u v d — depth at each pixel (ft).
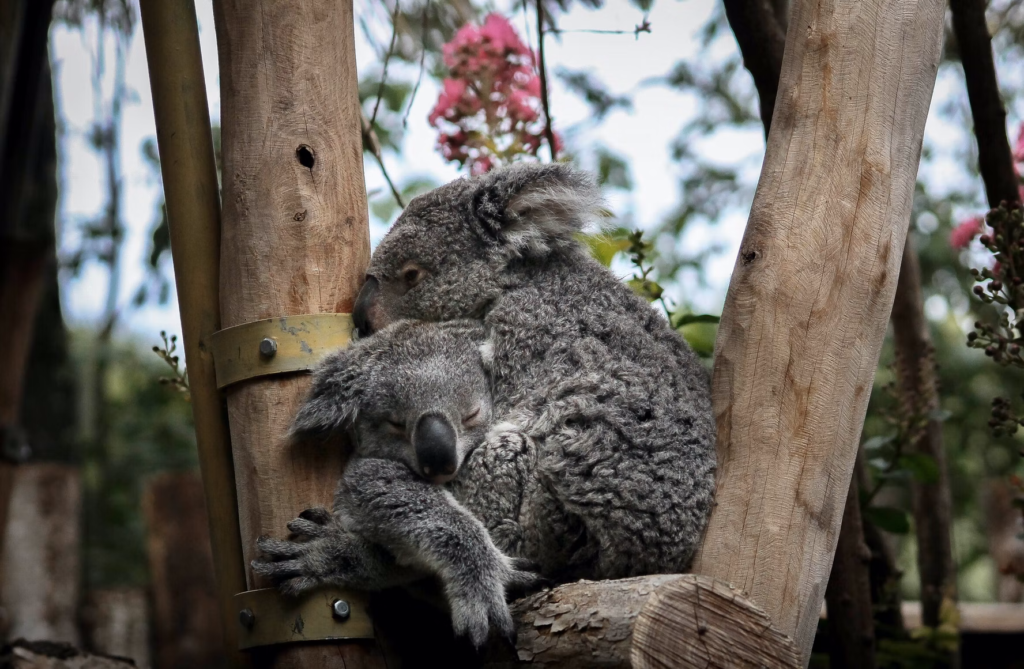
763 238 11.22
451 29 20.20
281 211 11.73
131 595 26.73
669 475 11.10
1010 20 22.09
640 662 9.09
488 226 13.52
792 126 11.37
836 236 11.05
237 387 11.66
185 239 12.34
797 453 10.85
